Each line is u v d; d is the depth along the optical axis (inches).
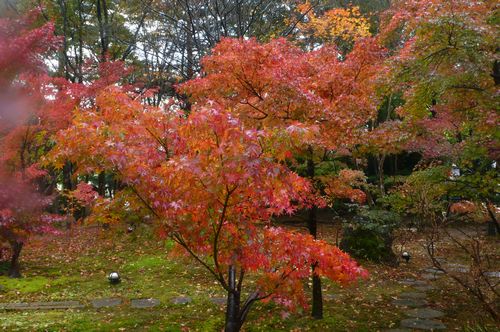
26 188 166.2
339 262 188.4
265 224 203.9
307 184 188.7
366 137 291.3
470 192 313.9
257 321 283.9
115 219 182.5
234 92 270.7
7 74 151.9
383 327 271.4
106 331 263.7
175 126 182.5
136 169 163.6
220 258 179.5
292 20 627.2
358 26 575.8
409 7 280.7
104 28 673.6
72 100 356.5
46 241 518.3
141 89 707.4
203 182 153.2
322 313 293.7
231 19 633.0
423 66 258.1
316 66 288.5
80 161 172.4
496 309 246.5
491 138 290.2
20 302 332.2
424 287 371.9
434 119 345.7
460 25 229.0
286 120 253.0
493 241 547.8
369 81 282.4
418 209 276.7
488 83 284.4
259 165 147.2
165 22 702.5
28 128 243.6
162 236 174.2
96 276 412.5
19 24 166.6
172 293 354.9
